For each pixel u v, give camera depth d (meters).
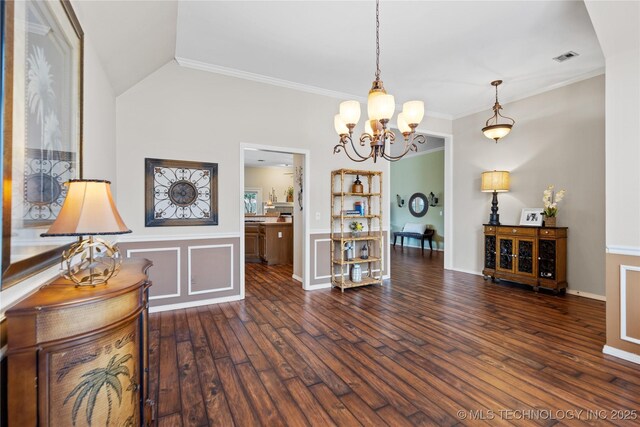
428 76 4.12
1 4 0.94
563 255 4.25
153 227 3.52
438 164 8.60
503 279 4.75
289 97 4.34
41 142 1.27
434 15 2.80
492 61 3.71
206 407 1.87
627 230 2.42
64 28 1.53
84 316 1.10
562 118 4.37
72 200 1.28
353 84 4.39
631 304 2.40
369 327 3.09
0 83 0.93
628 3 2.16
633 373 2.22
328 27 3.01
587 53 3.51
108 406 1.17
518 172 4.90
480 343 2.72
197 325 3.13
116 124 3.33
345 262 4.48
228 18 2.87
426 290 4.48
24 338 0.99
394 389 2.05
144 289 1.54
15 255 1.05
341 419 1.77
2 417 0.98
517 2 2.62
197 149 3.75
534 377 2.18
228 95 3.94
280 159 9.26
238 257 4.00
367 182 5.00
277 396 1.97
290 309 3.64
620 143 2.44
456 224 5.88
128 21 2.33
